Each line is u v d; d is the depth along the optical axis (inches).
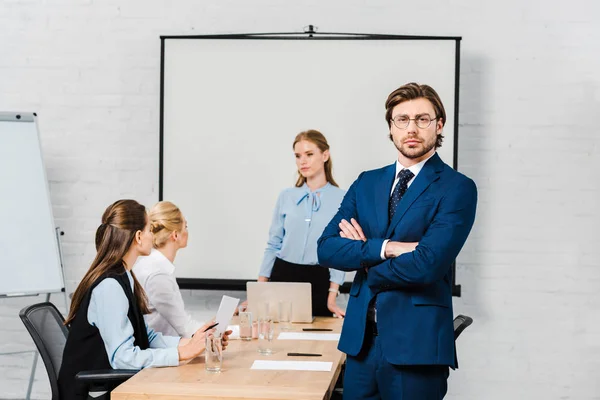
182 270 189.3
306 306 152.6
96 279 118.2
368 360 104.3
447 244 102.3
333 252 108.5
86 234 193.3
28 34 193.5
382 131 183.9
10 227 176.2
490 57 184.9
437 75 182.5
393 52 183.6
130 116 192.1
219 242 188.2
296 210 174.9
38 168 180.7
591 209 184.2
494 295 186.7
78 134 193.2
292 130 185.8
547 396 186.7
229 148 187.6
